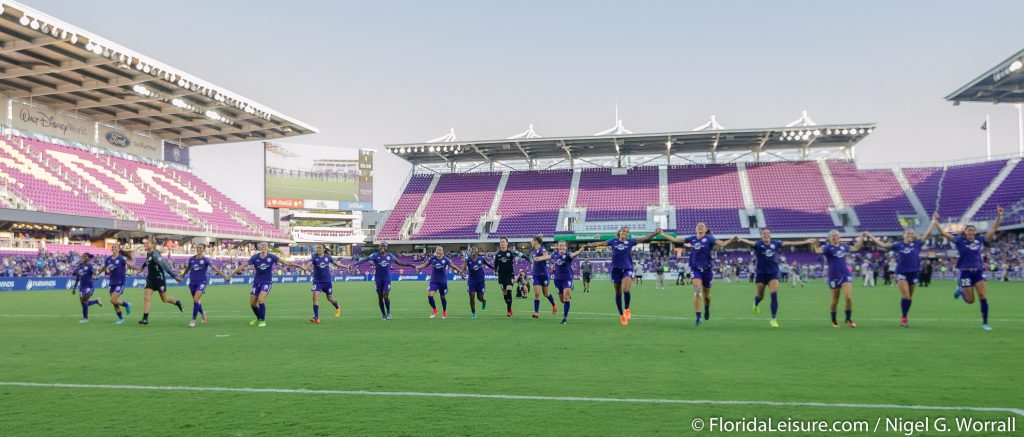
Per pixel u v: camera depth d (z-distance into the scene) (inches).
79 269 711.1
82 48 1624.0
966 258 544.7
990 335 492.7
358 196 3041.3
